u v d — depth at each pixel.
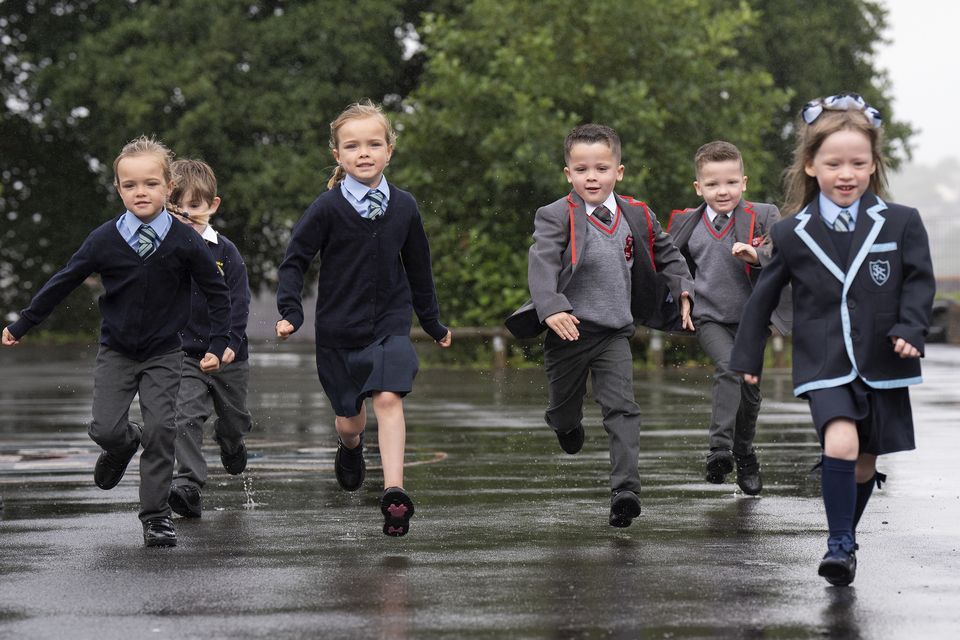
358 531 9.68
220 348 9.61
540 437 17.17
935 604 7.07
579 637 6.41
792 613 6.88
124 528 9.95
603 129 10.09
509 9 37.00
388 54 50.31
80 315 62.69
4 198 58.69
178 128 46.66
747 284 11.96
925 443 15.48
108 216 56.94
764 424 18.58
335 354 9.43
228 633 6.51
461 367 37.34
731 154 12.05
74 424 19.89
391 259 9.30
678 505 10.89
